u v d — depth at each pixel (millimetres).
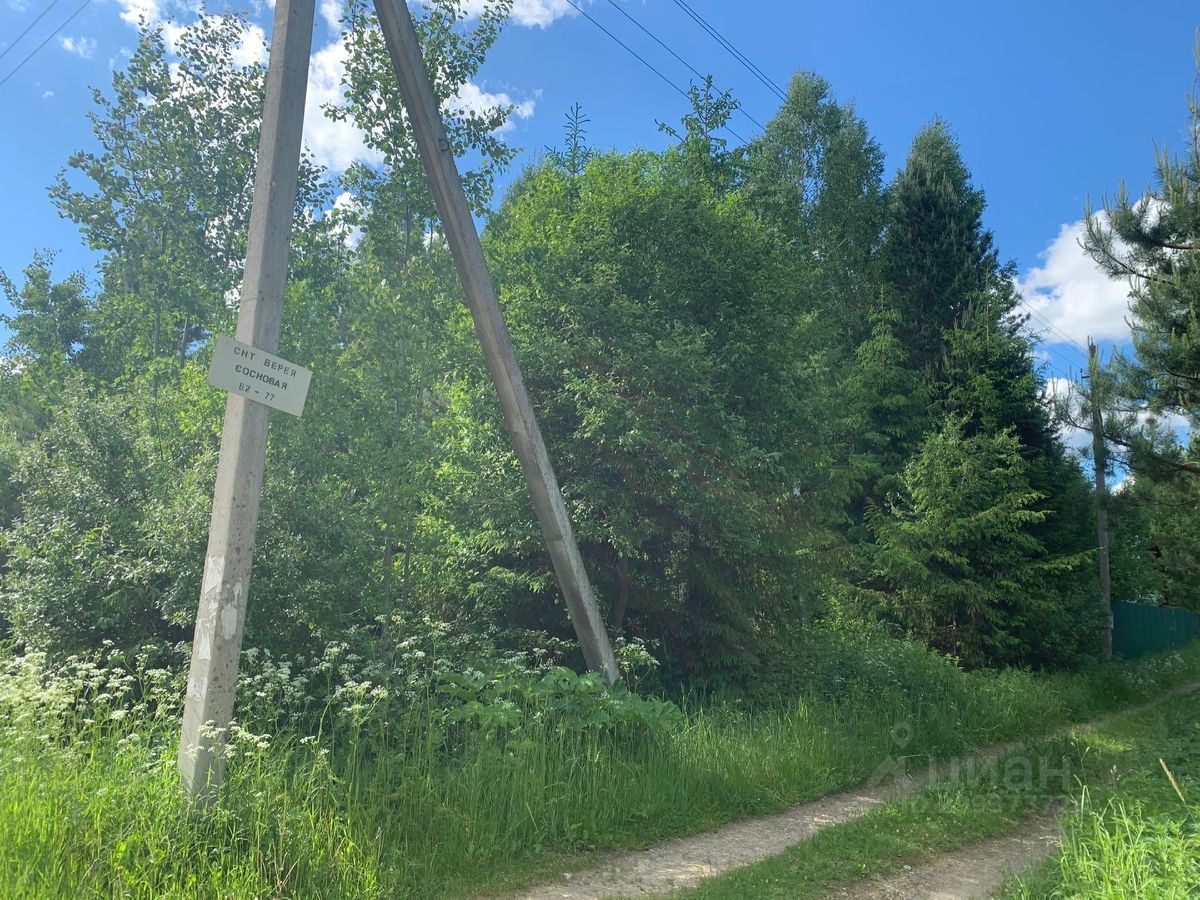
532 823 6023
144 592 7605
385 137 8711
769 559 11484
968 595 16688
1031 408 20656
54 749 4973
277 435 7668
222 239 9844
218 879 4312
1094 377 16875
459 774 6148
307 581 7508
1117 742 11289
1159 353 15156
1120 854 4473
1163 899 3990
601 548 11188
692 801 7113
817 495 13289
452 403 10664
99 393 9828
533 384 10938
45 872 3980
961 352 21531
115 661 7406
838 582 16656
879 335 22281
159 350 11195
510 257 11453
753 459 11109
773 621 11953
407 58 7809
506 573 10406
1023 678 14742
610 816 6465
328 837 4898
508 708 6789
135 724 5688
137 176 10484
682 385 10562
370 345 8320
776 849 6453
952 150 28859
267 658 6609
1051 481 20484
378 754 6148
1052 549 20344
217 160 9883
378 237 8641
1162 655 21875
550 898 5230
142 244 10664
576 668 10641
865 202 27438
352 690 6141
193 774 4895
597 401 10156
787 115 28297
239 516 5250
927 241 26734
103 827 4426
